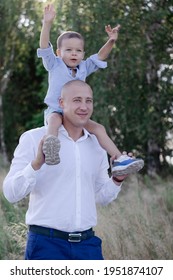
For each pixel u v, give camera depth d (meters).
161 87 13.89
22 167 4.22
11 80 21.08
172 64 13.63
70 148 4.27
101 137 4.73
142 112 13.97
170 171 14.41
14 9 14.38
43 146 3.96
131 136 14.67
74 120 4.27
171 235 7.49
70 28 12.50
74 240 4.18
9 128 21.08
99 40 12.47
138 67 13.14
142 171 14.87
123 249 7.25
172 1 13.11
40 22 13.88
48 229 4.17
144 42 13.05
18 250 7.49
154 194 10.51
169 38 13.55
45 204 4.18
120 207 8.79
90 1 12.42
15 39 17.36
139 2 12.88
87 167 4.27
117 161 4.39
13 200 4.22
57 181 4.19
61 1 12.55
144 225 7.78
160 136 14.15
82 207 4.21
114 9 12.64
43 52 5.12
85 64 5.42
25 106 21.36
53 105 4.98
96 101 13.48
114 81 13.59
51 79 5.16
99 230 7.48
